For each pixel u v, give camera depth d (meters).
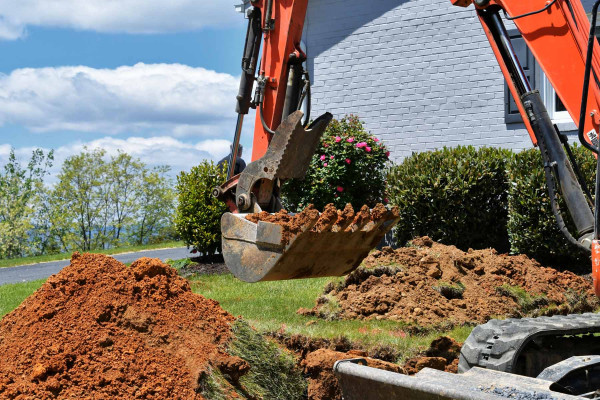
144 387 4.57
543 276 9.14
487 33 5.38
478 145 13.32
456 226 11.53
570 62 4.77
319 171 12.50
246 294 9.29
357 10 14.41
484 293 8.37
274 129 6.21
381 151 13.30
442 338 6.54
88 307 5.12
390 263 8.49
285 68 6.24
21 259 20.70
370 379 3.78
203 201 12.55
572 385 4.30
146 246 22.59
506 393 3.41
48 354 4.56
